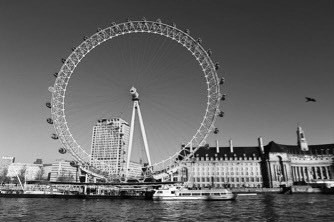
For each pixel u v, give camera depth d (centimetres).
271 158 19725
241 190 16625
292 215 5784
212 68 9925
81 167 11238
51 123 9644
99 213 6456
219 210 6862
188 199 10300
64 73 9975
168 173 10700
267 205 7969
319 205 7694
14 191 13275
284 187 15938
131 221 5312
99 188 12900
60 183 11994
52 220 5441
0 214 6272
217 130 9719
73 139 9619
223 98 9894
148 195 11394
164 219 5503
